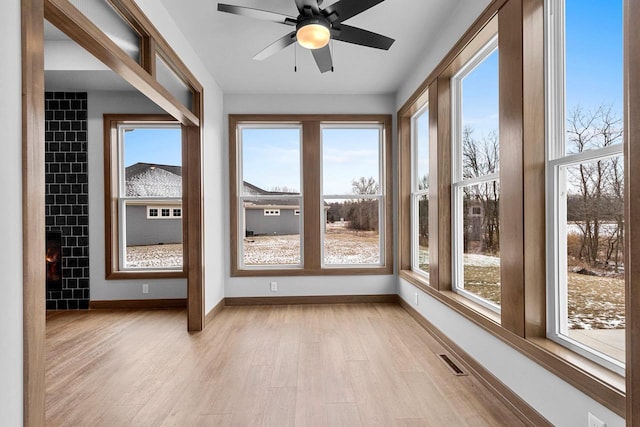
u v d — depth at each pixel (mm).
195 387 2418
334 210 4883
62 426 1979
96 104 4512
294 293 4727
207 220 3936
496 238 2574
